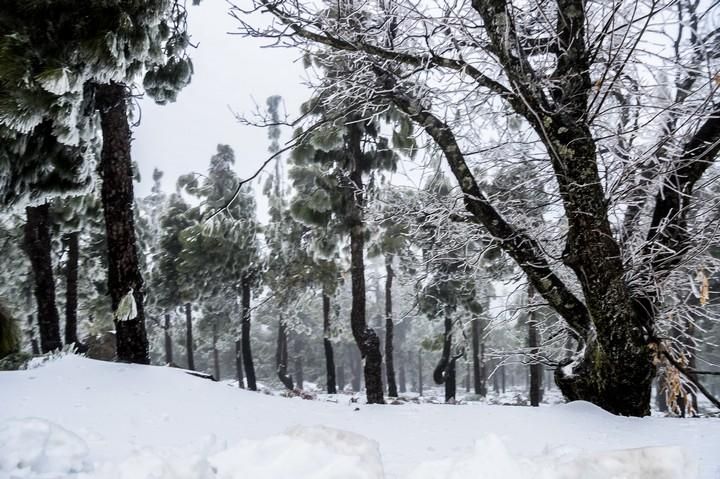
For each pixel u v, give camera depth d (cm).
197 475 229
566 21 550
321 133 1209
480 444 241
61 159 930
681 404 761
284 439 257
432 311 2156
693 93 595
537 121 572
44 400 482
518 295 823
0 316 696
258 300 2709
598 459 241
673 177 623
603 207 559
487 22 529
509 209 763
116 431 397
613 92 641
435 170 761
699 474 297
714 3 570
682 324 697
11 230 1903
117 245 809
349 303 3684
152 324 3406
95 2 727
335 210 1473
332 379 2256
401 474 310
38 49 715
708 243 612
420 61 621
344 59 715
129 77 816
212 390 621
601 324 566
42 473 243
